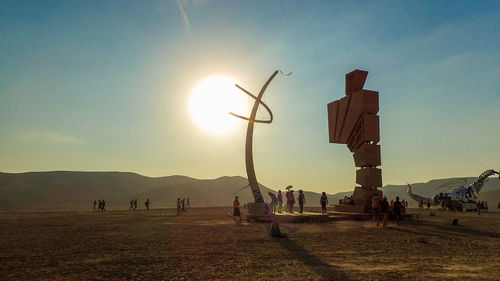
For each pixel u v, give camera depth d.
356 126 30.45
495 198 135.75
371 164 29.08
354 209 29.47
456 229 19.56
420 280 7.65
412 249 12.23
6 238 15.90
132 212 45.97
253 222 25.75
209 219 29.53
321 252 11.63
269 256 10.88
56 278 8.05
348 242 14.11
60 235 17.12
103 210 54.62
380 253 11.40
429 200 56.31
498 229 19.48
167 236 16.52
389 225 22.34
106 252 11.78
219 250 12.15
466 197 51.84
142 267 9.27
